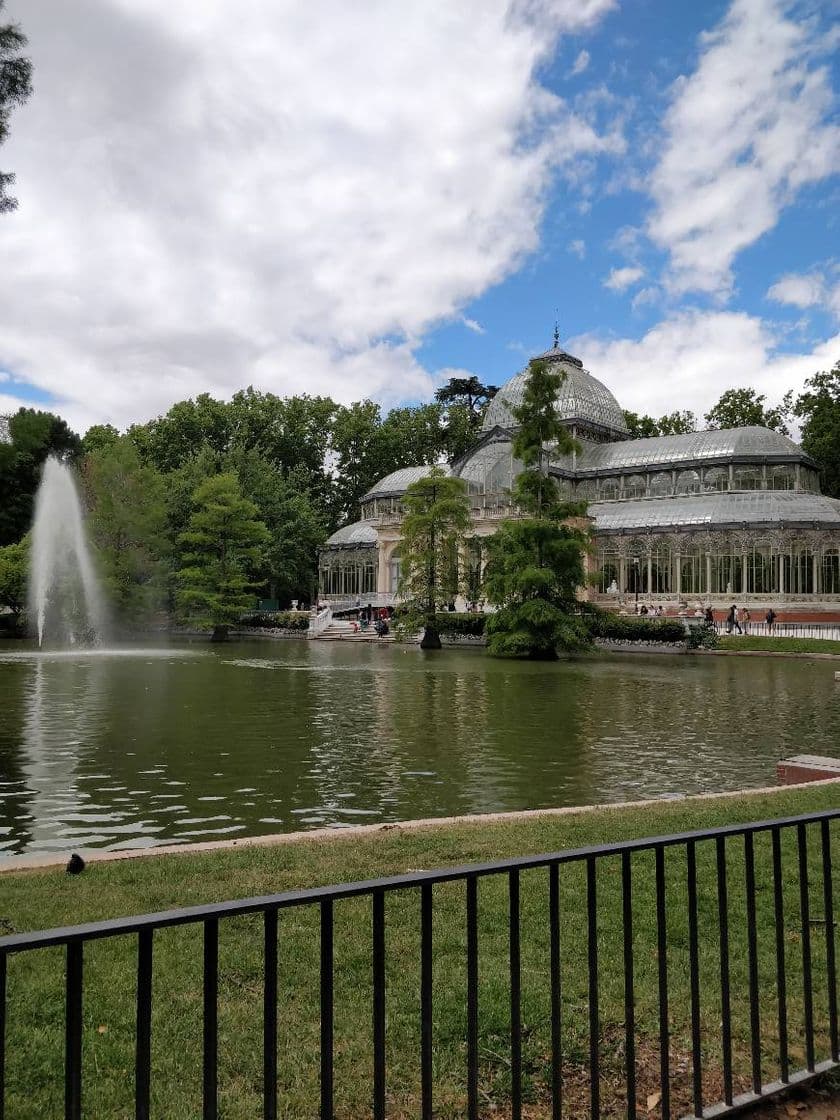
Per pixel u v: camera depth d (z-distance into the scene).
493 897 8.02
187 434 94.94
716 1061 5.39
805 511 66.88
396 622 53.81
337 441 103.88
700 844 10.03
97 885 8.27
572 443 46.38
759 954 6.90
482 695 28.47
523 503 45.91
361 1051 5.33
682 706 26.05
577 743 19.47
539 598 44.66
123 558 61.53
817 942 7.18
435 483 52.66
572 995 6.11
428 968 3.84
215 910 3.35
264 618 73.19
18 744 18.72
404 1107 4.80
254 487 83.56
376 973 3.71
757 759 17.75
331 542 91.38
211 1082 3.35
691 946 4.62
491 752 18.27
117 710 23.98
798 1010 6.07
